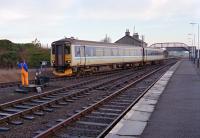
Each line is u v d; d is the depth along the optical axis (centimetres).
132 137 882
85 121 1146
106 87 2242
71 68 3338
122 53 4688
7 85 2317
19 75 3181
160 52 7538
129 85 2272
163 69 4981
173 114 1224
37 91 1958
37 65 4069
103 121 1155
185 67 5659
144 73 3916
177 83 2552
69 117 1150
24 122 1124
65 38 3469
